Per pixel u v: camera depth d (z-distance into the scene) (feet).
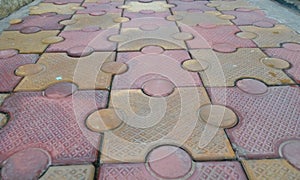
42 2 4.03
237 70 2.13
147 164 1.31
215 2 4.00
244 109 1.69
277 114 1.64
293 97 1.80
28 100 1.78
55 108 1.70
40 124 1.57
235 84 1.95
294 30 2.94
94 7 3.76
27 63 2.25
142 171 1.27
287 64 2.22
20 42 2.67
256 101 1.76
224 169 1.28
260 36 2.78
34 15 3.47
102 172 1.27
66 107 1.71
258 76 2.05
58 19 3.32
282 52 2.43
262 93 1.84
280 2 3.94
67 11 3.61
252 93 1.84
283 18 3.31
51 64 2.23
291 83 1.96
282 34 2.83
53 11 3.62
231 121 1.58
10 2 3.52
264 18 3.31
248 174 1.25
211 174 1.26
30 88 1.91
